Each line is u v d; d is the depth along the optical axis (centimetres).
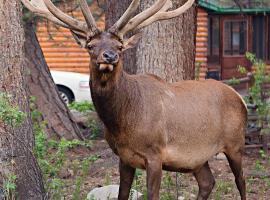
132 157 954
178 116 987
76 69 3375
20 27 980
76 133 1730
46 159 1143
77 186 1124
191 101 1012
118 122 929
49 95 1727
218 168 1424
